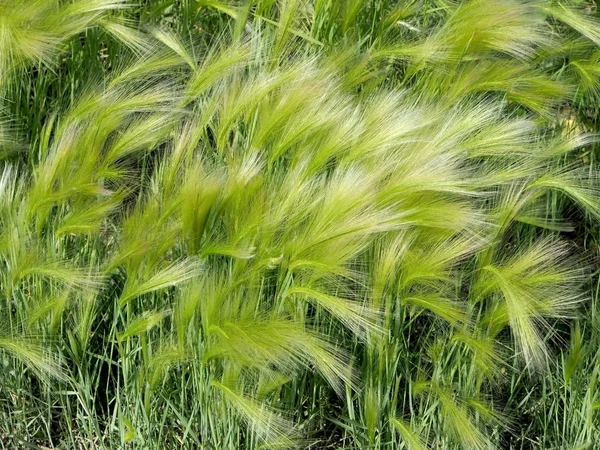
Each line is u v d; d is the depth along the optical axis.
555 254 0.98
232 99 0.98
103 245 1.04
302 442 1.04
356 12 1.11
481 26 1.05
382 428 1.02
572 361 1.02
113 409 1.12
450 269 0.96
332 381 0.90
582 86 1.16
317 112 0.95
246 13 1.10
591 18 1.15
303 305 0.96
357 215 0.89
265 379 0.96
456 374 1.07
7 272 0.97
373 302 0.93
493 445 1.07
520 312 0.93
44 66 1.14
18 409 1.05
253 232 0.91
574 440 1.05
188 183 0.91
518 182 1.02
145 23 1.17
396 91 1.06
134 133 0.99
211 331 0.90
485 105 1.02
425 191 0.93
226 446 0.99
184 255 0.97
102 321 1.09
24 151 1.08
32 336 0.98
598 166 1.19
